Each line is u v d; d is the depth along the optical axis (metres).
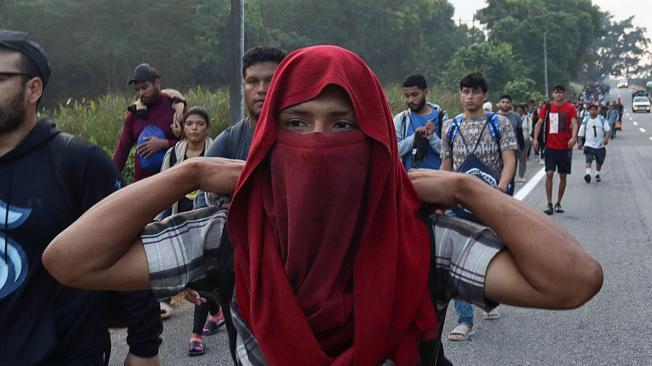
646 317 5.50
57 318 2.20
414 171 1.63
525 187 14.17
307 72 1.44
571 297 1.43
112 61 42.88
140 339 2.28
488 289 1.51
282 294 1.42
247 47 54.38
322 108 1.42
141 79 5.71
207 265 1.62
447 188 1.56
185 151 5.34
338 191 1.43
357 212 1.46
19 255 2.19
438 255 1.57
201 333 4.86
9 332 2.15
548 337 5.10
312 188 1.43
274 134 1.46
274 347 1.41
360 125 1.42
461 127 5.57
